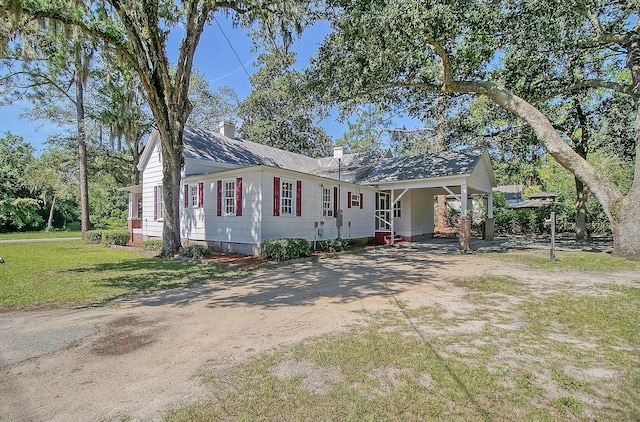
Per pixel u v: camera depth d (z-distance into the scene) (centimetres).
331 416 231
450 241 1759
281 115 2105
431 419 227
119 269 862
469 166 1356
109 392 267
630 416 231
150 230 1589
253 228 1105
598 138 1698
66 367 312
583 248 1320
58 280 721
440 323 429
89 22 917
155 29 977
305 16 1101
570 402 247
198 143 1474
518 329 405
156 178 1555
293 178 1214
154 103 1047
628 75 1583
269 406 244
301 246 1059
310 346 355
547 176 3206
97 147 2181
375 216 1698
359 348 348
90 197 3384
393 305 519
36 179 2331
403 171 1563
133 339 383
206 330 412
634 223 982
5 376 295
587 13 1077
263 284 691
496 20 998
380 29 916
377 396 256
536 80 1241
